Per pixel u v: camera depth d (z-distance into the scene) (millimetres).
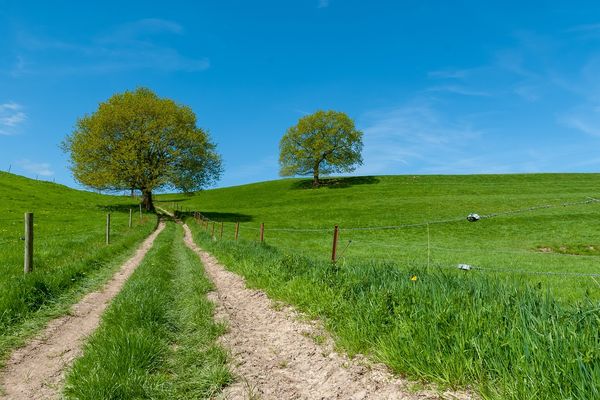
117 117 55312
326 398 4688
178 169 58938
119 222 42875
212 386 4941
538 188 73000
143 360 5445
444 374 4500
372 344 5715
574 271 19859
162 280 11648
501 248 33062
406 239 39094
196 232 37875
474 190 74438
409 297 6453
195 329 7355
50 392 4996
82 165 55906
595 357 3557
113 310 7641
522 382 3824
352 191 82500
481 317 5035
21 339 6922
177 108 60594
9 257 14109
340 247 31688
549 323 4348
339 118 90062
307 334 6848
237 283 12148
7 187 63875
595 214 45625
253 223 53938
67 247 18969
